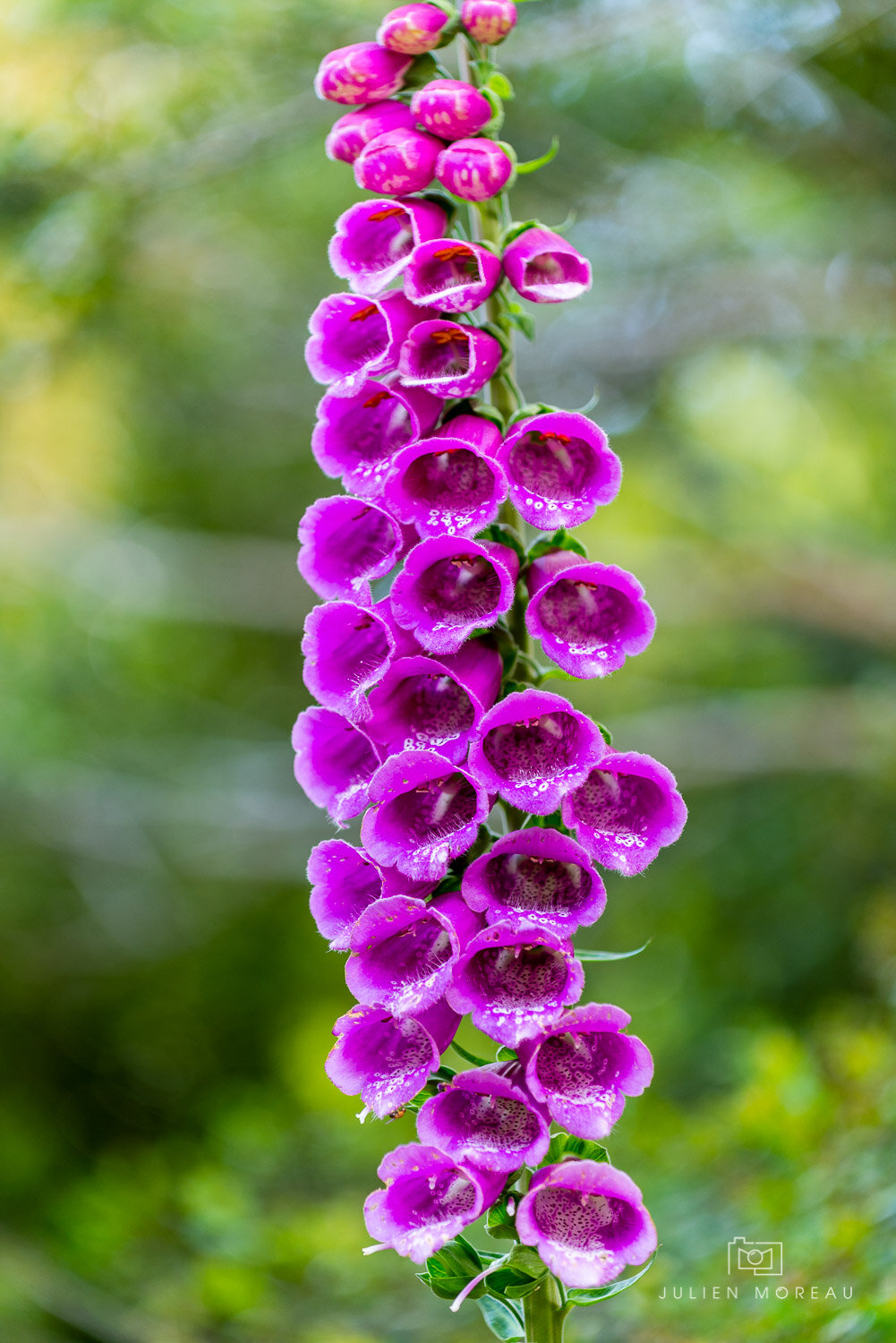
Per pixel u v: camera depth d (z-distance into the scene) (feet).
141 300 29.09
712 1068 31.55
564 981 7.30
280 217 30.58
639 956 41.57
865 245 29.43
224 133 23.13
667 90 26.43
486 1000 7.14
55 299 23.16
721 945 39.17
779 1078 17.97
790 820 38.83
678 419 37.73
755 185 29.76
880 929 24.03
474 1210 7.04
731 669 43.78
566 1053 7.40
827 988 36.50
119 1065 48.47
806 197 29.96
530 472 7.80
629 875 7.34
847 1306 12.21
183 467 45.70
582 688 44.96
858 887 36.76
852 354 33.24
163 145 22.76
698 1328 14.02
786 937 37.47
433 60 8.50
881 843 36.73
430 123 7.85
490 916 7.20
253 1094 38.47
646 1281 15.17
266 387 36.06
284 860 43.47
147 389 36.17
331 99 8.49
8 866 45.57
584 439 7.50
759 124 26.84
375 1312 18.31
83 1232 22.34
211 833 42.98
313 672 7.82
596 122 27.17
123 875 45.03
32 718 41.06
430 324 7.58
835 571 37.19
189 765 45.62
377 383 7.70
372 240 8.32
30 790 40.78
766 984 36.88
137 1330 18.76
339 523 8.02
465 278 7.95
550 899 7.47
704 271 30.76
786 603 37.40
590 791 7.80
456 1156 6.95
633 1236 7.00
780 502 41.50
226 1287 17.83
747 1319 13.35
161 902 46.03
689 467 39.86
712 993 37.88
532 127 26.12
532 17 22.75
